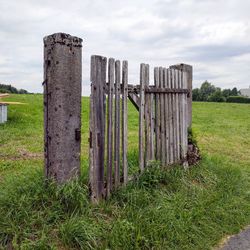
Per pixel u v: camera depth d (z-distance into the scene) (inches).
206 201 188.1
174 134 227.5
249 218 182.4
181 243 145.9
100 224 141.4
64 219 140.4
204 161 259.6
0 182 200.5
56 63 145.8
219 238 159.0
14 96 973.8
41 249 122.5
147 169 193.0
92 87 156.1
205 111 1037.8
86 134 431.8
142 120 190.9
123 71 174.1
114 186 172.6
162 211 159.3
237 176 244.1
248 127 644.1
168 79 218.2
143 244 136.9
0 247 123.3
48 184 151.1
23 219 134.6
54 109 148.6
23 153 304.5
